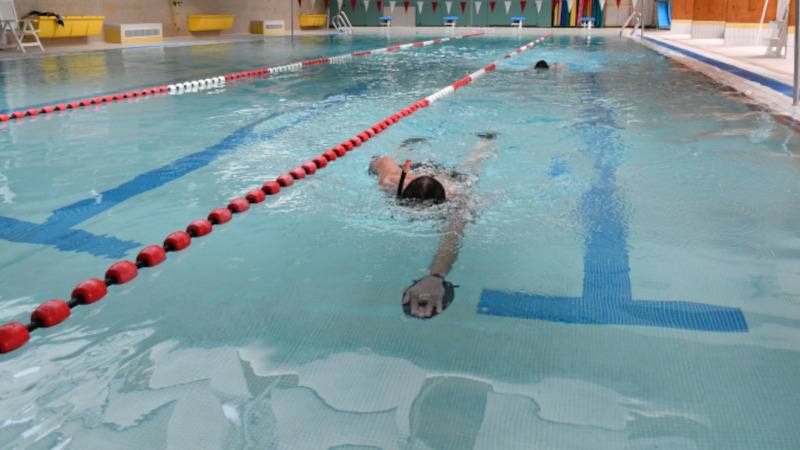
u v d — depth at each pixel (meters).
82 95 5.21
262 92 5.62
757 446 0.99
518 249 1.88
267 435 1.04
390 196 2.41
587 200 2.34
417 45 11.71
